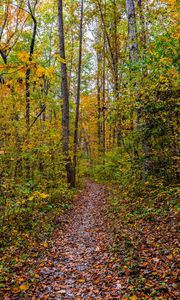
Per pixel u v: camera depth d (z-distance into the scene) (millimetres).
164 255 5824
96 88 34938
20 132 12031
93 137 46156
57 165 16000
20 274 6109
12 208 9500
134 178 12180
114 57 24375
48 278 5945
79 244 8250
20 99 11734
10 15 15539
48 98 15086
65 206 14109
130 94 9992
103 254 6996
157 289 4660
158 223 7746
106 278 5586
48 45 24000
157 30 7918
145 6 13555
